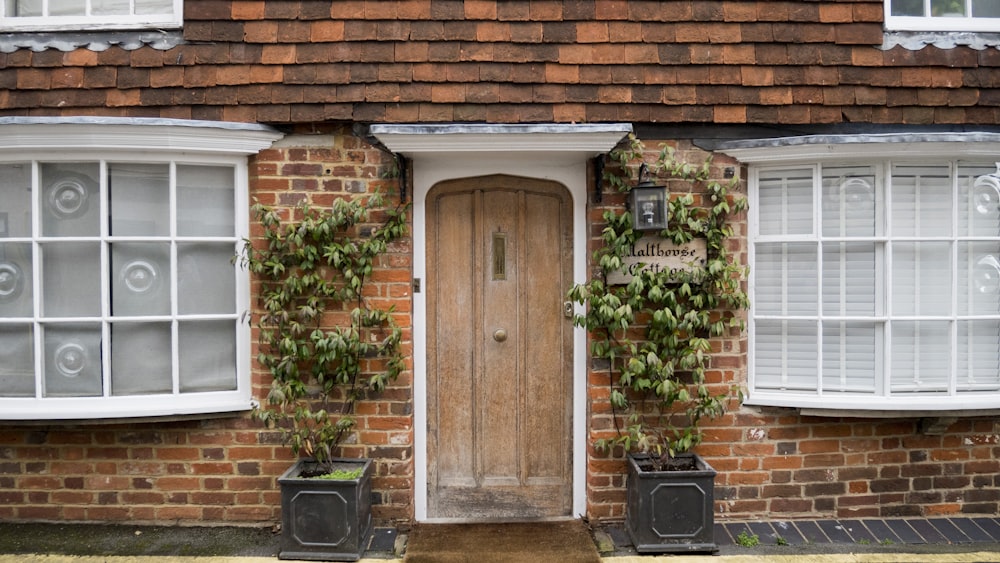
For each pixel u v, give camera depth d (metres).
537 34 3.60
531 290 3.83
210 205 3.62
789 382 3.71
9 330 3.53
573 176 3.72
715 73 3.63
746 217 3.69
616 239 3.45
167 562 3.20
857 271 3.64
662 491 3.29
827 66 3.67
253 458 3.64
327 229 3.44
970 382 3.66
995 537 3.51
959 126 3.73
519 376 3.84
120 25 3.61
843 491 3.72
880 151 3.46
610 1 3.63
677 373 3.66
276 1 3.59
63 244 3.51
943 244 3.63
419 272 3.72
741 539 3.45
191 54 3.58
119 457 3.62
